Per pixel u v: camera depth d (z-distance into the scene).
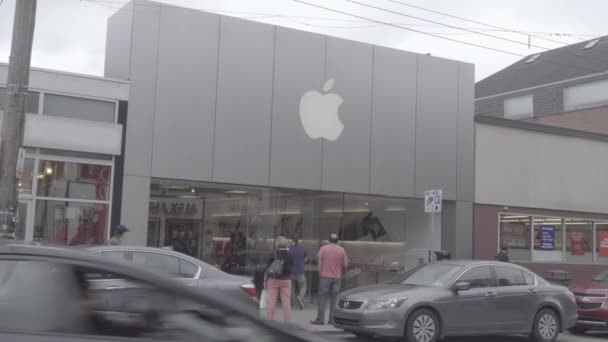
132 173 15.70
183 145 16.31
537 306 13.67
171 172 16.14
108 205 15.50
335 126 18.42
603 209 23.95
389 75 19.38
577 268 23.06
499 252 20.16
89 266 4.05
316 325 14.67
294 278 16.16
